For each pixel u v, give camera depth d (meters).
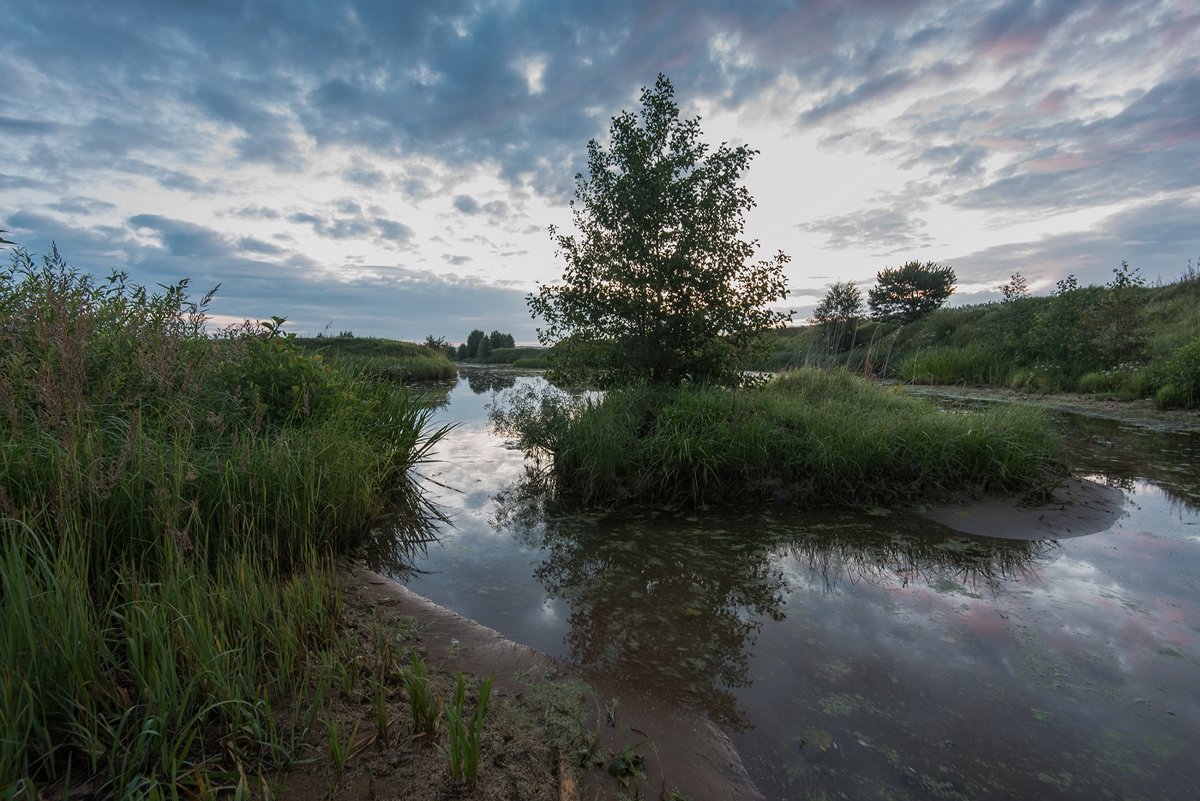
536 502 6.07
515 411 7.88
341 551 4.47
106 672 2.19
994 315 21.66
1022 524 5.07
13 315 4.12
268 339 5.88
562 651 3.09
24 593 2.07
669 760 2.21
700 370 8.19
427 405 8.39
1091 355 15.06
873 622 3.42
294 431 5.00
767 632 3.31
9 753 1.68
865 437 6.18
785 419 6.94
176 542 2.76
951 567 4.24
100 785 1.80
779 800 2.04
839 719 2.51
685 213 8.13
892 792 2.08
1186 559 4.30
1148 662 2.94
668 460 6.16
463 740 1.95
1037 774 2.17
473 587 3.96
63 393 3.08
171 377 4.24
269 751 2.02
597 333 8.52
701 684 2.77
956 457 6.11
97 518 2.98
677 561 4.43
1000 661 2.97
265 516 3.84
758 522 5.31
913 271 32.75
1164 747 2.31
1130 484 6.27
